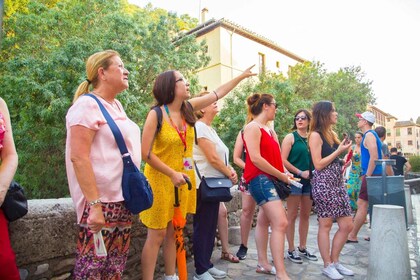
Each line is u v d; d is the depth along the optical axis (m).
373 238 2.94
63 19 10.04
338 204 3.35
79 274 1.82
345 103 20.75
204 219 3.14
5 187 1.69
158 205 2.49
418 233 6.04
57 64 8.52
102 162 1.83
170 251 2.80
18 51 10.18
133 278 3.04
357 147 6.43
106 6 10.70
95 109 1.84
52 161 9.52
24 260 2.18
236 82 3.10
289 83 12.82
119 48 9.46
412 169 30.14
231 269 3.56
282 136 11.82
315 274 3.44
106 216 1.83
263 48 22.84
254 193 3.13
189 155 2.77
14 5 12.44
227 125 12.13
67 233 2.42
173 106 2.65
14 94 8.79
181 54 12.16
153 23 11.27
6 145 1.83
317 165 3.37
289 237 3.93
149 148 2.42
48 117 8.27
